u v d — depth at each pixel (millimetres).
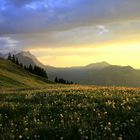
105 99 18609
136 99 17750
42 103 19750
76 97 20969
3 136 11602
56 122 13250
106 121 12617
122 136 10414
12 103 20406
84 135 10773
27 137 11094
